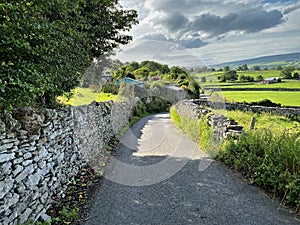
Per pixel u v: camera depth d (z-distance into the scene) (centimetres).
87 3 657
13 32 231
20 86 233
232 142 548
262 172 411
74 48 497
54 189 362
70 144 459
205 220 308
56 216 319
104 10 725
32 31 264
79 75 550
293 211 327
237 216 316
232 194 383
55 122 382
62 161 408
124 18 779
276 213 322
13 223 252
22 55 264
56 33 373
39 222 289
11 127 251
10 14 233
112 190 411
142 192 401
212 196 378
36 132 304
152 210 337
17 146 265
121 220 310
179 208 342
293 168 373
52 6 387
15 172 258
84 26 591
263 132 561
